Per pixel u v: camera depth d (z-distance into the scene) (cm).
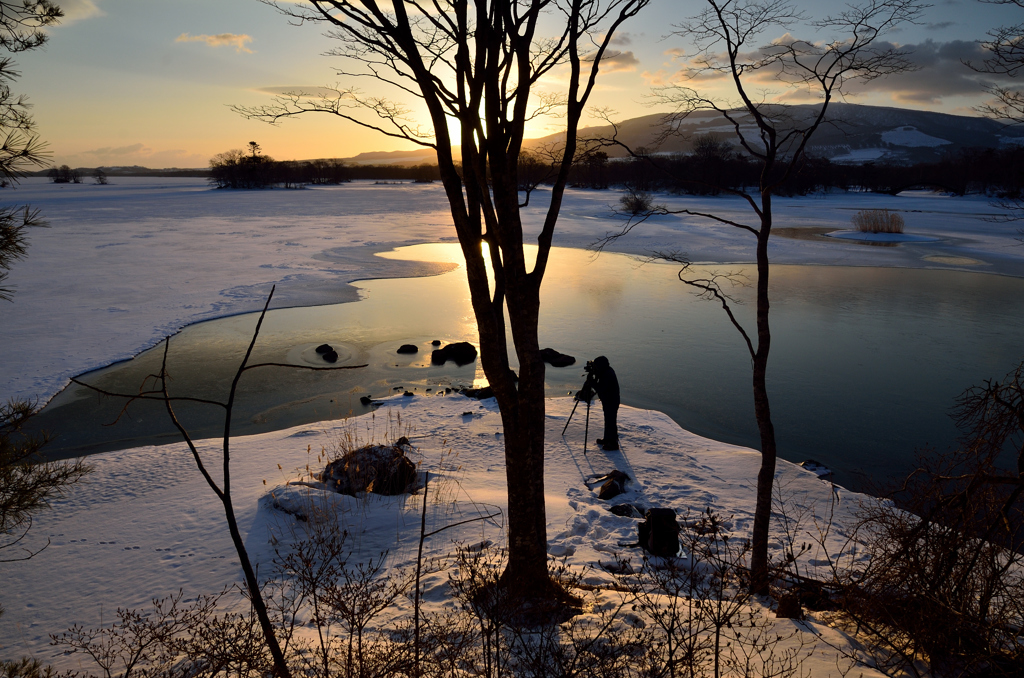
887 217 4678
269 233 4328
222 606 539
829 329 1931
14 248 420
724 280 2839
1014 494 459
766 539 598
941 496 492
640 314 2142
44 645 506
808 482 903
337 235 4262
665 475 925
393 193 10331
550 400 1296
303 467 905
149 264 2938
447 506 749
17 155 388
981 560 456
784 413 1236
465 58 451
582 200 7212
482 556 602
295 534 681
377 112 500
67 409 1240
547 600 482
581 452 1005
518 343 494
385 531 684
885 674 384
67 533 720
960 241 4212
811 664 388
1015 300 2386
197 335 1794
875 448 1066
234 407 1260
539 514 501
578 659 372
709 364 1566
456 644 404
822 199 8344
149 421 1187
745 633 438
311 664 384
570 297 2450
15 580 619
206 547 669
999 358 1616
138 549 676
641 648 387
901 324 1998
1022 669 389
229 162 12769
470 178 479
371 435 1050
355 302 2252
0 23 379
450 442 1026
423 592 524
